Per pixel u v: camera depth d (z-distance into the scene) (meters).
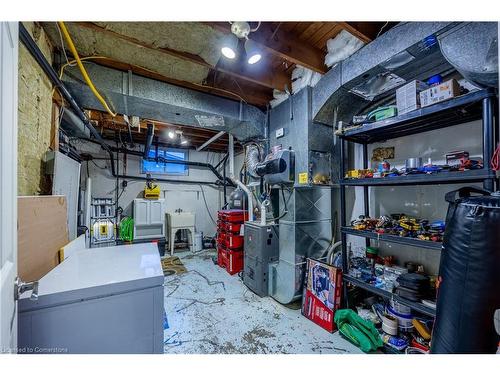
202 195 5.81
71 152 2.80
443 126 1.75
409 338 1.70
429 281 1.61
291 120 2.65
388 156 2.15
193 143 5.31
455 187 1.70
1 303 0.56
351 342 1.87
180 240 5.40
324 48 2.15
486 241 0.89
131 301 0.92
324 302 2.13
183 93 2.50
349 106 2.31
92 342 0.86
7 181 0.66
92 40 1.78
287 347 1.81
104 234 4.04
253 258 2.91
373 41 1.70
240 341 1.89
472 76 1.22
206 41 1.77
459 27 1.23
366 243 2.24
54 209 1.40
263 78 2.44
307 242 2.54
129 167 5.05
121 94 2.18
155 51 1.92
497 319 0.69
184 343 1.86
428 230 1.54
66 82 1.94
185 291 2.90
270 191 2.92
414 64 1.67
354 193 2.50
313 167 2.44
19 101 1.23
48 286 0.85
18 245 1.01
